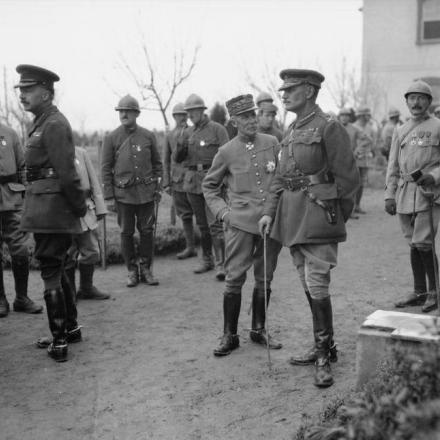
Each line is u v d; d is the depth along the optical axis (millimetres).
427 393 2176
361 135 11375
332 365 4191
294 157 4000
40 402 3848
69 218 4445
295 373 4113
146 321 5422
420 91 5223
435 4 20266
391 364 2857
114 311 5754
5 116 13602
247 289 6355
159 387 4004
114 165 6684
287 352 4531
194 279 6953
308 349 4551
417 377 2264
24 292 5762
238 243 4465
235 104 4523
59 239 4477
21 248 5652
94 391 3984
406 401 2168
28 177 4469
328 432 2492
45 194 4387
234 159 4559
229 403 3719
